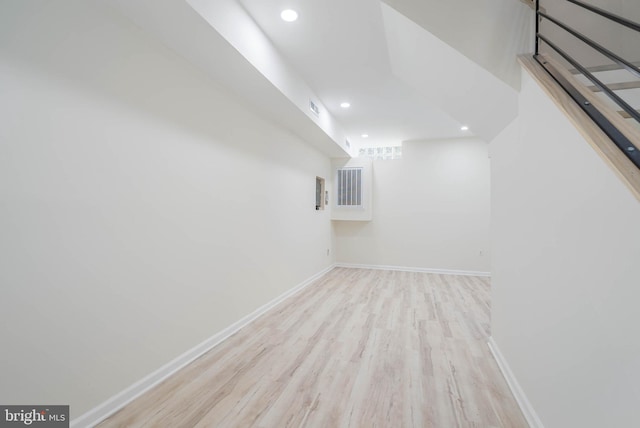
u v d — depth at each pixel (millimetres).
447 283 5055
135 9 1722
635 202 853
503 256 2201
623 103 992
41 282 1399
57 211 1461
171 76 2141
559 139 1323
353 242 6531
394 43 2365
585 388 1108
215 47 2102
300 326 3055
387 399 1849
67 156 1504
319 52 2787
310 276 5074
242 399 1839
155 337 2006
